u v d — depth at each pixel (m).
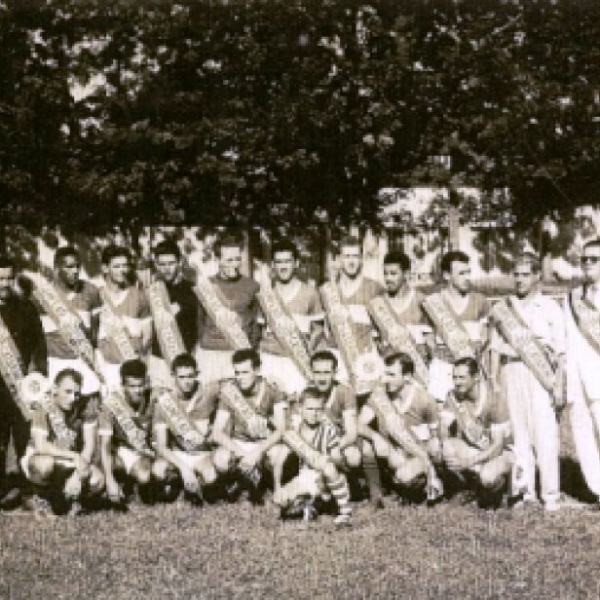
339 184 15.92
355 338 7.81
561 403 7.46
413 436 7.50
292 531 6.76
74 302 7.80
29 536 6.66
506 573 5.83
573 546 6.39
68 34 16.03
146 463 7.57
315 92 15.66
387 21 15.72
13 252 15.44
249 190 16.06
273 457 7.39
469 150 16.08
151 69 16.05
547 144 15.98
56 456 7.19
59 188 15.88
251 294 8.12
